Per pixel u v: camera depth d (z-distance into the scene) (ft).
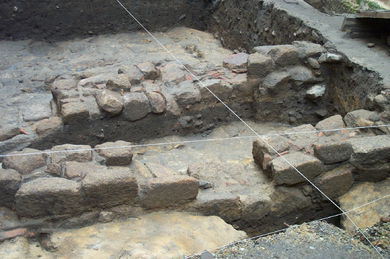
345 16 20.11
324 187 13.09
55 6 26.73
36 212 10.82
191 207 12.01
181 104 17.60
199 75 18.72
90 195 10.93
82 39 27.81
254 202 12.59
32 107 17.35
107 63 23.99
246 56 19.74
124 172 11.19
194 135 18.17
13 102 19.06
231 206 12.36
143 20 28.99
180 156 16.20
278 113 18.95
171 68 19.02
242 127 18.63
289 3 23.40
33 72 22.65
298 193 13.19
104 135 16.66
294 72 18.65
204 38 29.07
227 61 19.48
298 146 13.82
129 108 16.63
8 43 26.45
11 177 10.87
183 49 26.71
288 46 19.01
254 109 18.95
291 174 12.80
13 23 26.53
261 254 10.32
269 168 13.48
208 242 10.83
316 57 18.78
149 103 17.01
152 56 25.11
